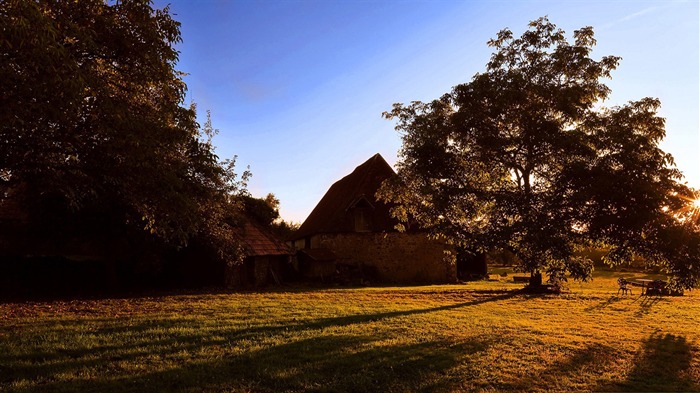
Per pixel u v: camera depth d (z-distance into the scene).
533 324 12.18
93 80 8.03
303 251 30.95
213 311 13.55
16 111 7.37
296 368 7.57
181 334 9.91
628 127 16.44
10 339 9.09
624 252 15.59
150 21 9.98
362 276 30.48
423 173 19.48
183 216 11.12
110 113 8.67
